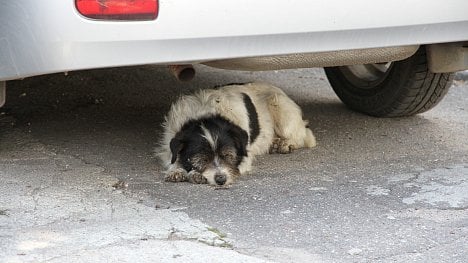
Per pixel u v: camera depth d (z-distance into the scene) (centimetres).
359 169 834
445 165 845
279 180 804
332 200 737
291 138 916
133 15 668
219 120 843
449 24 774
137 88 1152
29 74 693
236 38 701
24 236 632
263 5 701
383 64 1023
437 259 613
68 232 642
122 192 752
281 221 684
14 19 679
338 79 1066
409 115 1031
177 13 677
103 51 672
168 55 687
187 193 759
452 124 1011
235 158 820
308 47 731
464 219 694
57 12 659
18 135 933
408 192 759
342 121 1023
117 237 633
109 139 927
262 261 599
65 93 1122
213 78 1212
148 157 871
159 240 632
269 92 930
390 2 745
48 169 810
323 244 637
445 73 948
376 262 605
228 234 652
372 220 688
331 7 725
